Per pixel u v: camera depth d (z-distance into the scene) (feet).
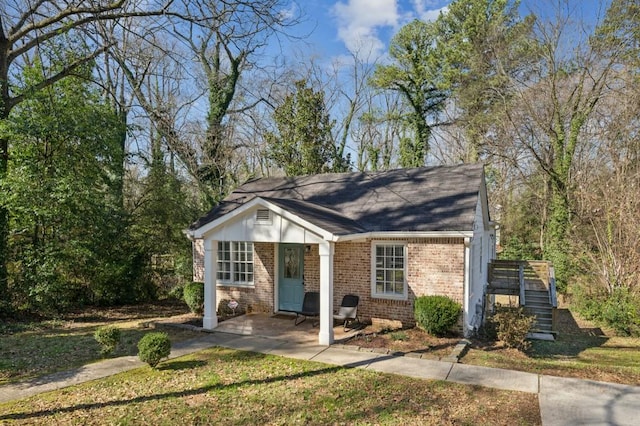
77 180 42.88
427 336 34.96
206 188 65.77
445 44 95.96
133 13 38.14
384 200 43.24
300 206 38.45
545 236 87.20
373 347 31.94
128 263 53.88
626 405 21.58
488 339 37.17
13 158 43.32
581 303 55.67
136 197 60.44
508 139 81.25
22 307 44.04
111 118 48.08
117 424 19.33
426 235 35.45
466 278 35.35
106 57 56.85
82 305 50.52
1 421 19.51
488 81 83.76
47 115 42.73
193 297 44.86
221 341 34.14
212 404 21.58
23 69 44.27
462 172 44.93
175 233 58.39
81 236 45.88
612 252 50.90
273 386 24.07
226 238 37.52
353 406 21.35
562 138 72.28
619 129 59.93
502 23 87.35
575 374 26.81
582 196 63.31
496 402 21.91
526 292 50.49
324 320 33.14
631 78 62.85
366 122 110.93
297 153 80.18
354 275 39.86
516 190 106.52
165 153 66.33
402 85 100.53
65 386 24.16
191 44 48.37
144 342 26.99
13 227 43.55
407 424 19.40
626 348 40.14
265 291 45.03
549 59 72.79
